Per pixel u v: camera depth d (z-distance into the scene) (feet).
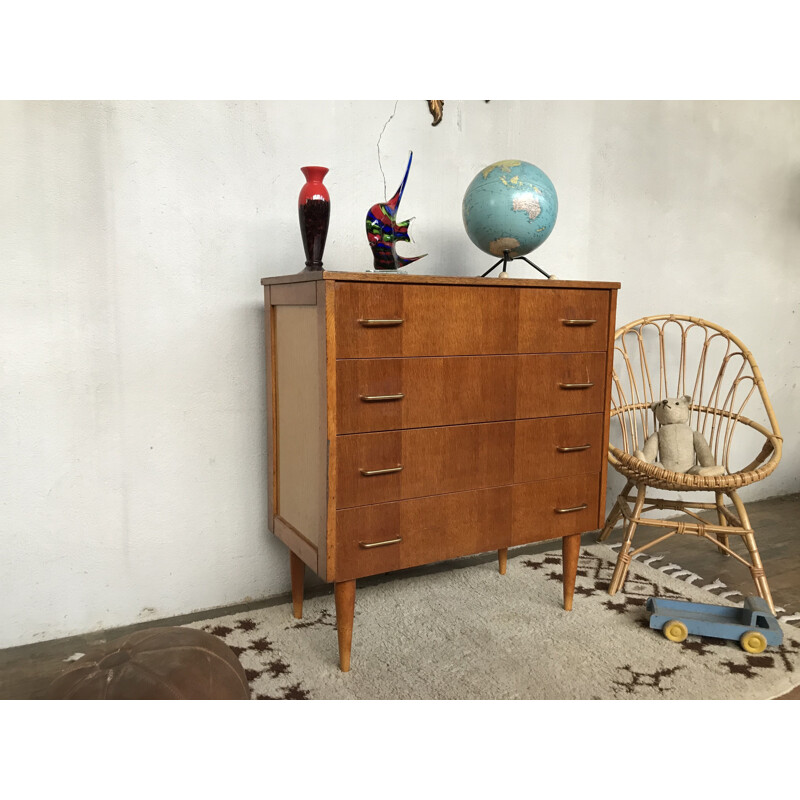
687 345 9.77
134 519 6.30
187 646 4.13
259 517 6.91
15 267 5.55
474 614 6.61
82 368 5.90
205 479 6.59
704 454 7.73
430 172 7.52
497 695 5.15
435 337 5.42
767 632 5.87
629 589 7.25
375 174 7.16
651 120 8.95
